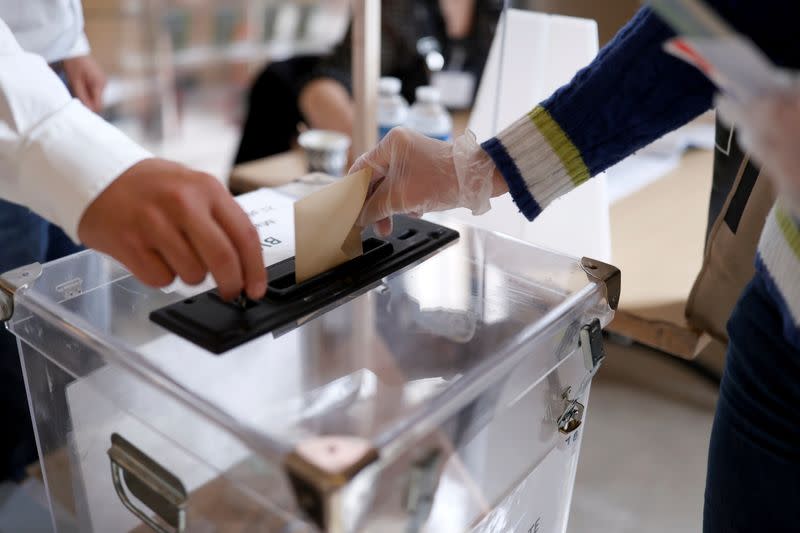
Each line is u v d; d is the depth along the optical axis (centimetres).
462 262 61
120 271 58
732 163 68
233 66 224
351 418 41
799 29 41
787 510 51
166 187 47
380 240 62
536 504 60
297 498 38
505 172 56
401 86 147
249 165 123
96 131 52
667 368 104
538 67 78
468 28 148
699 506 80
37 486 92
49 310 51
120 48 204
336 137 118
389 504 40
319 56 162
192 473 44
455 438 44
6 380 92
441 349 49
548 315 52
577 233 79
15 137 52
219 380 45
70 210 50
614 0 83
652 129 53
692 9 29
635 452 88
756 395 51
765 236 48
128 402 47
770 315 49
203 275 47
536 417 54
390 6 143
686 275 83
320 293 53
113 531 55
